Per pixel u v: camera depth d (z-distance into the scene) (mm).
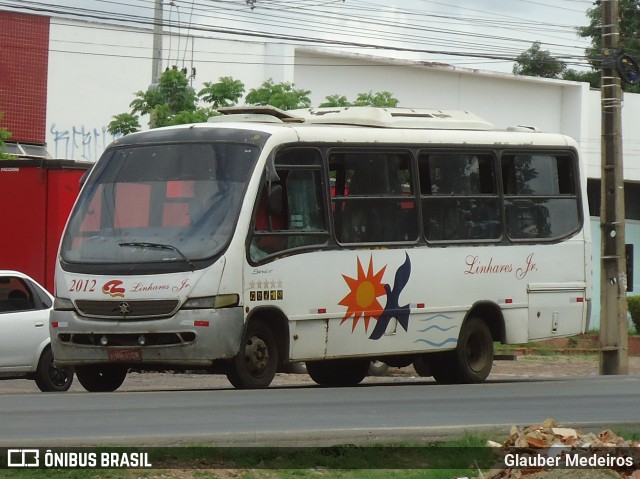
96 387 22453
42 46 54688
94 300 20922
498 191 24984
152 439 12984
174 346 20391
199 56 57688
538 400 19016
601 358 32781
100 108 56188
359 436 13852
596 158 68188
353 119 24016
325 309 21984
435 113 25219
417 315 23438
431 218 23859
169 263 20578
